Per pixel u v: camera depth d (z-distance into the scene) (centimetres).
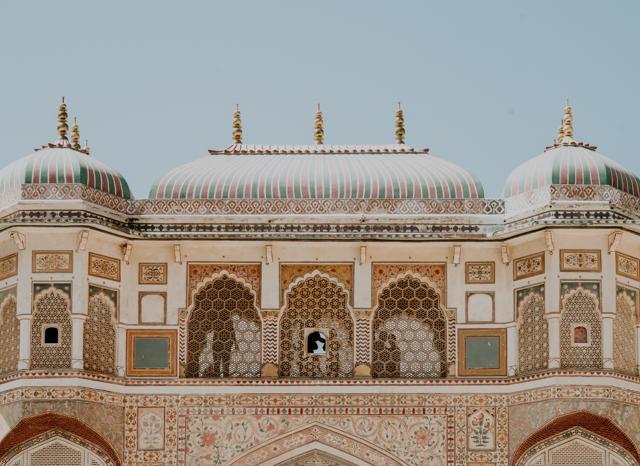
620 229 2067
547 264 2073
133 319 2116
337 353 2119
